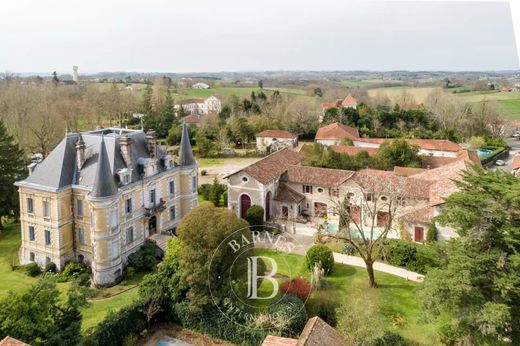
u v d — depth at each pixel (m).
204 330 30.55
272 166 57.28
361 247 43.50
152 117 124.88
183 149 53.12
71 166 43.81
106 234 40.22
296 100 136.38
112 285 40.72
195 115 142.50
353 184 52.31
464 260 23.39
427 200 47.81
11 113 79.19
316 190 55.44
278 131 105.69
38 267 42.94
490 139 106.19
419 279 34.59
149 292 31.81
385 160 66.69
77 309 27.62
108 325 28.22
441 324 28.25
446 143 86.12
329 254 38.03
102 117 123.50
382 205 47.28
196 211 30.98
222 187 65.88
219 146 102.56
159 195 49.03
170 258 33.44
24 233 44.41
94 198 39.41
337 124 102.25
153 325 31.55
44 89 106.38
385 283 36.25
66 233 42.91
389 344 26.02
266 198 53.62
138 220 45.53
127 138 44.59
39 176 43.00
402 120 114.06
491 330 21.84
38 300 25.34
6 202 52.78
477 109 114.00
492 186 23.83
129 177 43.81
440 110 117.31
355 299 31.09
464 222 24.73
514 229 23.00
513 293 23.05
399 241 41.34
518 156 80.50
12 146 54.50
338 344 23.64
